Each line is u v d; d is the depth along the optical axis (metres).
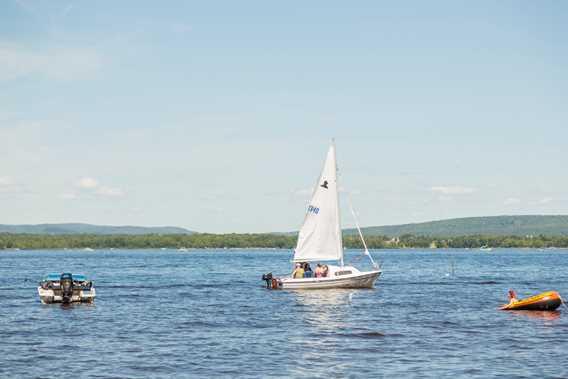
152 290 104.25
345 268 96.00
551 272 167.75
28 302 84.88
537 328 61.81
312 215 95.88
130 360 47.75
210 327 62.66
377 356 49.03
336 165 95.69
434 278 139.25
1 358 48.34
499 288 109.38
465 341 54.94
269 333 59.06
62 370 44.75
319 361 47.38
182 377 43.09
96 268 193.00
